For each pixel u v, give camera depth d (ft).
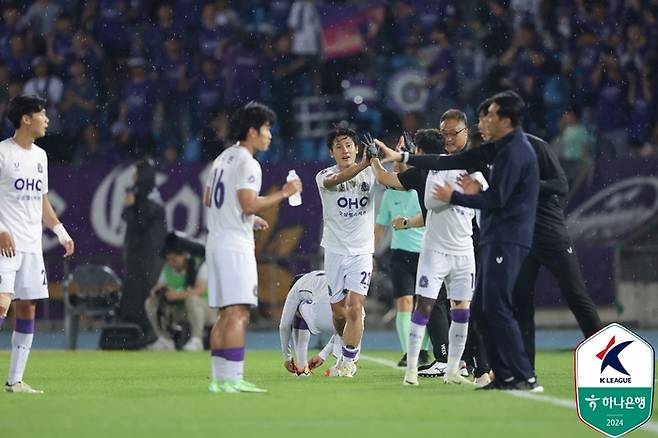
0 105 256.32
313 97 250.37
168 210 211.20
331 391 108.88
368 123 249.14
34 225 110.32
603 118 247.91
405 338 148.05
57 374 138.62
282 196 102.53
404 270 148.25
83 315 202.28
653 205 214.07
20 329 110.73
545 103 249.14
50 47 260.83
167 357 175.83
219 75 250.37
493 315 103.65
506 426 81.05
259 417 86.17
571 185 214.07
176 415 87.51
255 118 103.19
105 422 83.51
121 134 244.22
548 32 256.32
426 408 92.07
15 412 90.58
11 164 108.47
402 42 259.60
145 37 254.68
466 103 249.55
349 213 127.95
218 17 257.34
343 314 129.08
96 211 213.46
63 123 246.88
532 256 111.65
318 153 246.47
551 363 156.25
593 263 213.46
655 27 257.34
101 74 258.16
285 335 132.67
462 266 118.73
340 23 259.19
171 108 246.47
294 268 214.48
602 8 258.16
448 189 101.40
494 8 259.39
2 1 274.36
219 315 106.73
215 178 103.55
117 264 212.84
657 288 214.07
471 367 133.39
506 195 101.30
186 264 197.36
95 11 264.31
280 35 257.55
